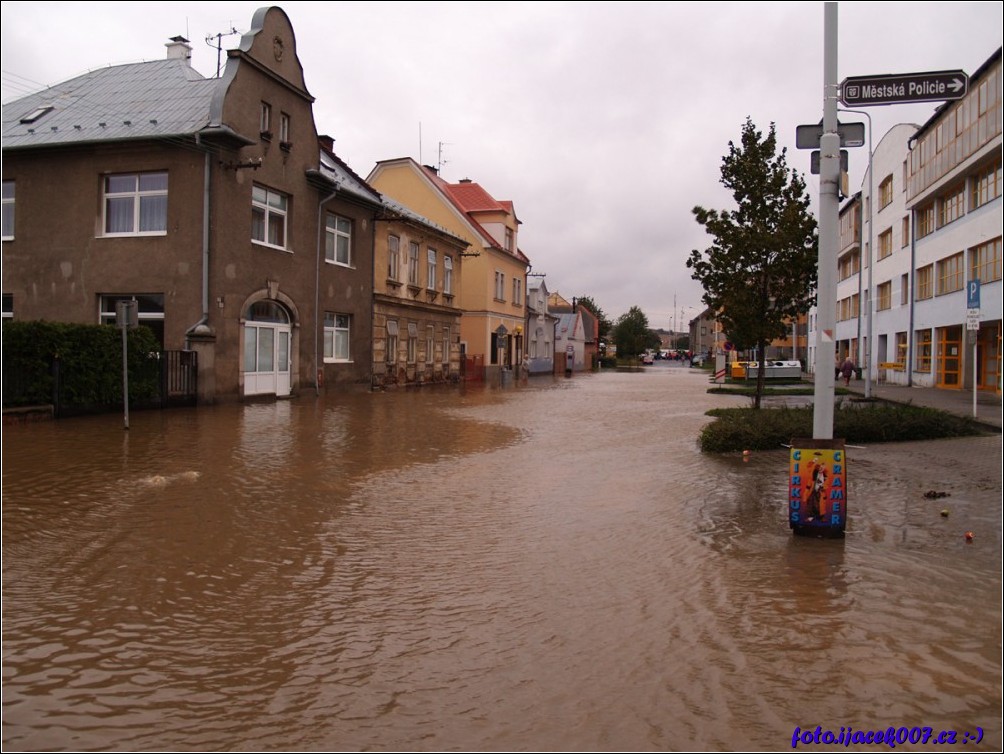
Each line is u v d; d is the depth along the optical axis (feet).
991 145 75.87
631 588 17.67
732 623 15.35
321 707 11.94
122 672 13.21
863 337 144.05
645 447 43.04
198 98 72.69
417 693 12.39
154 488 28.99
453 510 26.22
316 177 80.23
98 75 82.84
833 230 22.88
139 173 67.92
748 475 33.04
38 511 25.02
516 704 11.98
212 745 10.82
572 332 249.96
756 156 59.67
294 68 76.74
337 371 88.12
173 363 61.57
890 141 124.47
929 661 13.48
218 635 14.89
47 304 70.08
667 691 12.38
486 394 95.76
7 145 69.31
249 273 70.49
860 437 42.09
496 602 16.78
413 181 142.72
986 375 89.61
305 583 18.13
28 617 15.80
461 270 139.03
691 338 510.99
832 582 17.97
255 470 33.53
